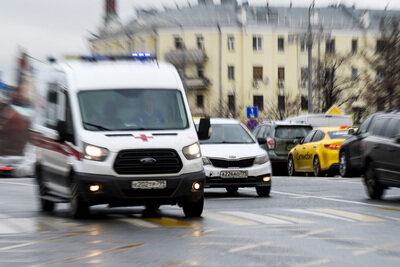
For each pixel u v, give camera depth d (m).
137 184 27.17
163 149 27.47
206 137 30.34
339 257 18.69
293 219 27.41
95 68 30.12
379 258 18.55
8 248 20.91
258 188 39.25
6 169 112.50
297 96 170.62
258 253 19.36
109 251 20.03
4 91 166.62
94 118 28.42
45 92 32.50
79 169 27.59
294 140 67.88
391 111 37.66
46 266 17.86
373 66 118.62
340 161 58.88
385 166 36.09
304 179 55.34
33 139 34.22
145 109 28.95
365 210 30.83
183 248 20.39
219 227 25.19
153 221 27.48
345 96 185.38
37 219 28.80
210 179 38.66
